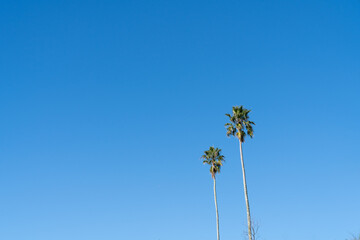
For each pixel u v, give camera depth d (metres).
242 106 70.25
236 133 68.50
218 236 78.06
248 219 60.53
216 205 80.31
